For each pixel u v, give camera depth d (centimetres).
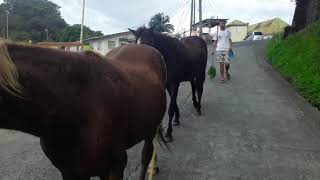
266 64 1619
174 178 465
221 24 1179
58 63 240
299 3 1953
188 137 634
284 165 518
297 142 617
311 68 1113
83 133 246
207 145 595
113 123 264
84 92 249
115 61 320
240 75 1326
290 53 1472
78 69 249
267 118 763
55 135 242
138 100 307
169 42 623
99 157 253
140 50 395
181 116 774
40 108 228
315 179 475
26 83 221
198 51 753
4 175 475
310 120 746
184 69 655
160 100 355
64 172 258
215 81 1202
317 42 1351
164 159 530
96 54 277
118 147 272
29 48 231
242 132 668
